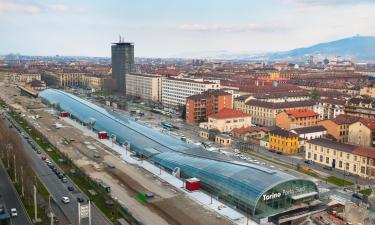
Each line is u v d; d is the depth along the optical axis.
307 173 179.12
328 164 191.00
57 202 132.88
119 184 150.38
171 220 119.00
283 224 123.44
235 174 140.62
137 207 128.62
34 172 164.25
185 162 165.62
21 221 119.12
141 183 152.00
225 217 122.94
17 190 144.25
